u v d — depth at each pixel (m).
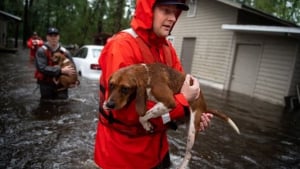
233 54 16.00
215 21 17.44
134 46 2.53
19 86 9.96
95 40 31.28
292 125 8.96
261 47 14.44
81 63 12.33
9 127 6.09
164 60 2.78
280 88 13.36
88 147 5.36
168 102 2.31
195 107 2.84
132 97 2.33
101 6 44.72
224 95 13.84
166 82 2.43
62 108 7.54
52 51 7.70
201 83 18.22
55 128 6.19
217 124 7.95
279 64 13.50
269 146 6.64
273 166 5.48
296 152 6.42
